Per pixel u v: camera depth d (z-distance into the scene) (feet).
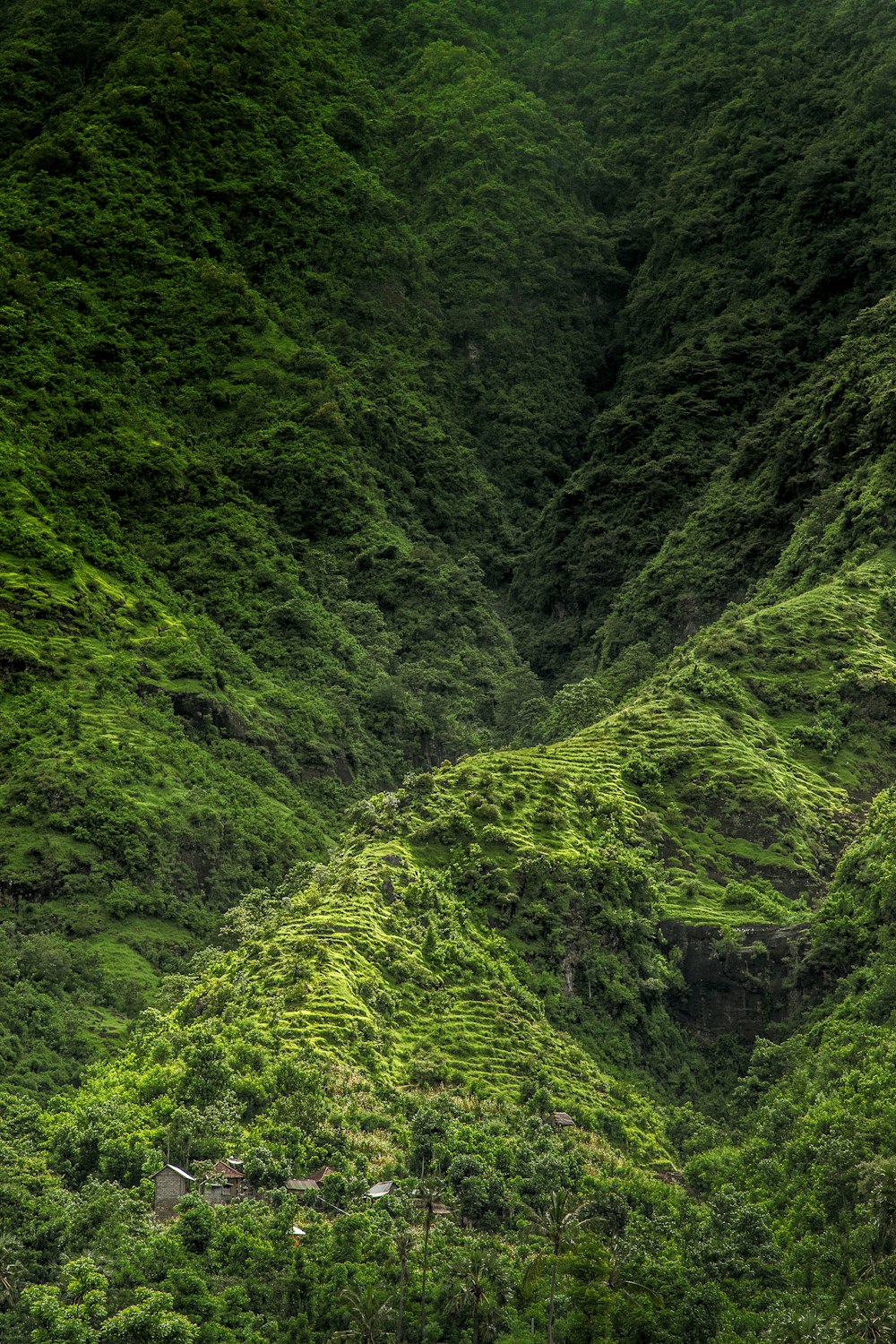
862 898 499.92
